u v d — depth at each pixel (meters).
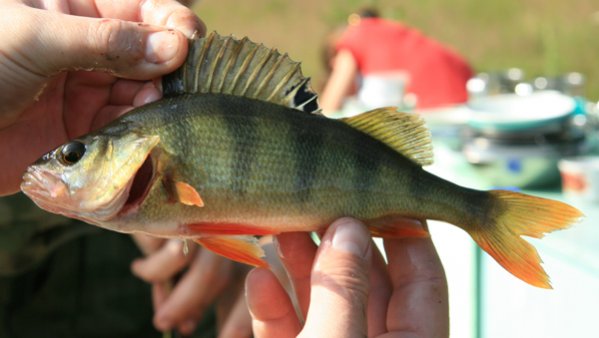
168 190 0.29
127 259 0.46
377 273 0.33
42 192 0.30
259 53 0.30
